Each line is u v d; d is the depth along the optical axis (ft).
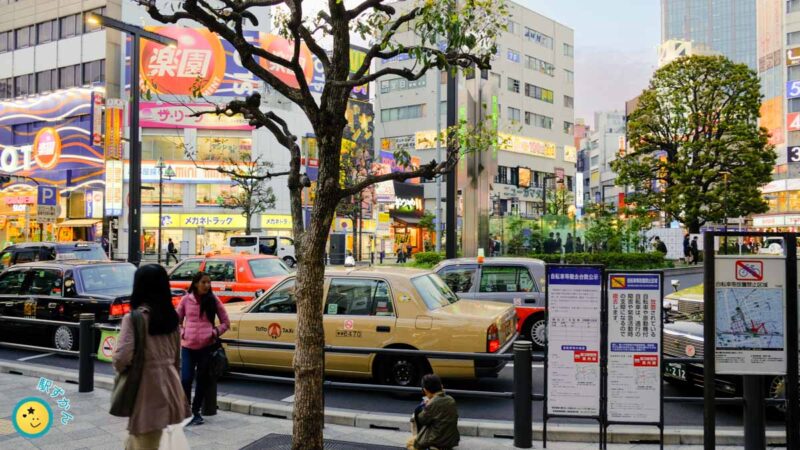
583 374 17.76
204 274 20.54
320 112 15.02
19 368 28.30
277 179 145.28
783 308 16.03
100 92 139.33
